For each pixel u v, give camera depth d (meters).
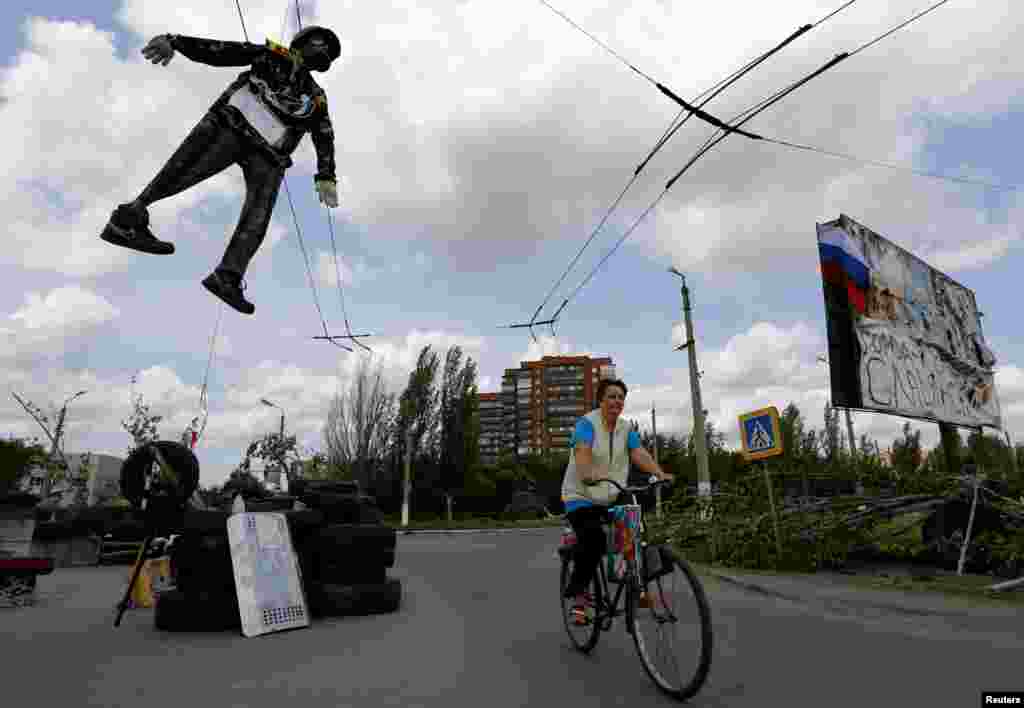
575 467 3.83
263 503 6.44
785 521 9.96
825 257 13.07
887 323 13.75
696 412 18.78
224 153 3.80
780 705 3.02
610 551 3.66
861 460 15.79
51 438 19.08
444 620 5.39
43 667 3.68
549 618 5.49
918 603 6.04
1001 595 6.57
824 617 5.54
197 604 4.88
